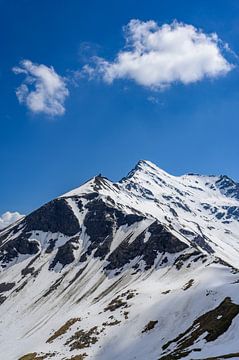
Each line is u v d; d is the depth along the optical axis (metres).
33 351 142.12
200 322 108.31
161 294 146.88
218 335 95.38
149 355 106.06
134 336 122.19
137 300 147.38
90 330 136.25
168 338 111.38
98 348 124.06
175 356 92.38
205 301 119.50
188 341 100.25
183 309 122.81
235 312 101.31
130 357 110.06
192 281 146.00
